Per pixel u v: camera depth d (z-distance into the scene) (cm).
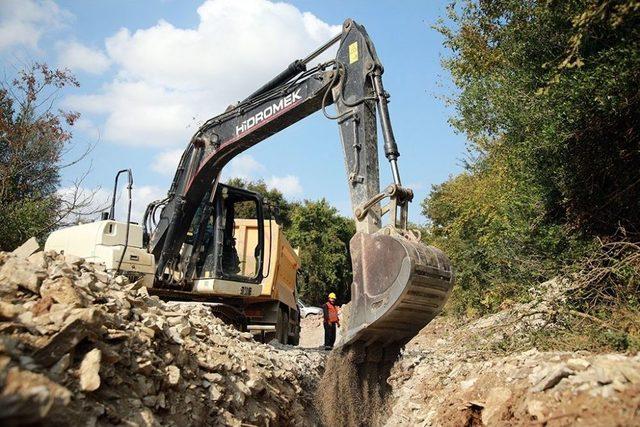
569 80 754
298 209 4225
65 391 342
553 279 872
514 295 1112
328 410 718
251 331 1270
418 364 973
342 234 4291
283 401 749
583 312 729
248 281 1143
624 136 755
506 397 514
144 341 532
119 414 438
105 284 618
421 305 634
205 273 1104
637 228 790
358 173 751
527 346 696
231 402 618
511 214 1172
